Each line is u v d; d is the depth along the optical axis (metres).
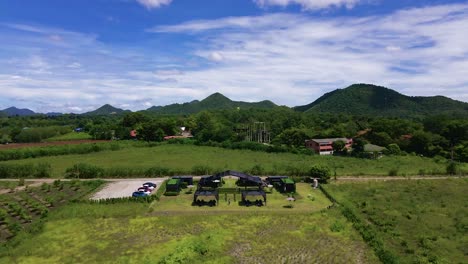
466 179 67.31
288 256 33.91
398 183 64.75
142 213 46.56
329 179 67.38
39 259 33.38
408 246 35.81
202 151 107.94
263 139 147.50
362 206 49.94
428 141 103.50
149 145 121.31
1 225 42.75
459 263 32.03
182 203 52.00
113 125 155.75
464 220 43.41
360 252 34.75
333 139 115.56
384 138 113.50
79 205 49.47
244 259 33.22
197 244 35.22
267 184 61.44
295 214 46.41
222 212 47.31
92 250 35.34
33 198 54.56
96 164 83.69
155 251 34.97
